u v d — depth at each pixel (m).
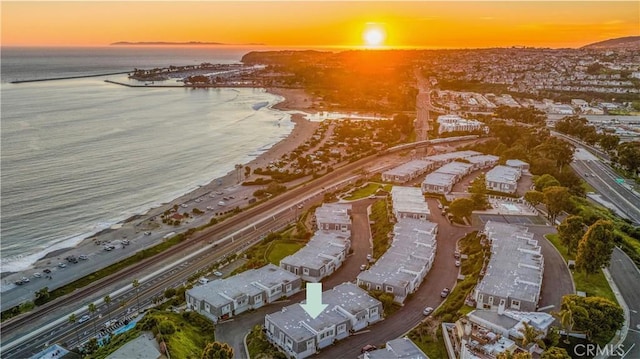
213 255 167.62
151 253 171.12
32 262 168.62
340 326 109.12
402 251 146.88
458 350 97.12
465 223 175.88
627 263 134.88
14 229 195.25
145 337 107.50
